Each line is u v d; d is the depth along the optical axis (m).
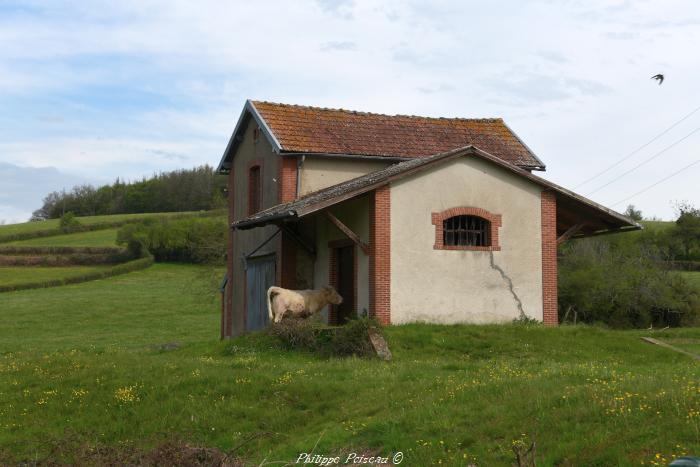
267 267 27.64
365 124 29.00
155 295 64.81
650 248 48.69
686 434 9.30
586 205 23.73
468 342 20.14
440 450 10.78
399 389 14.62
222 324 33.19
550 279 23.41
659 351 20.28
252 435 13.59
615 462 9.03
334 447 12.01
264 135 28.34
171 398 15.84
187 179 118.25
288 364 18.14
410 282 21.94
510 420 11.17
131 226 81.94
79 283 70.81
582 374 14.20
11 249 78.44
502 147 29.42
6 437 14.66
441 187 22.52
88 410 15.84
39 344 40.34
